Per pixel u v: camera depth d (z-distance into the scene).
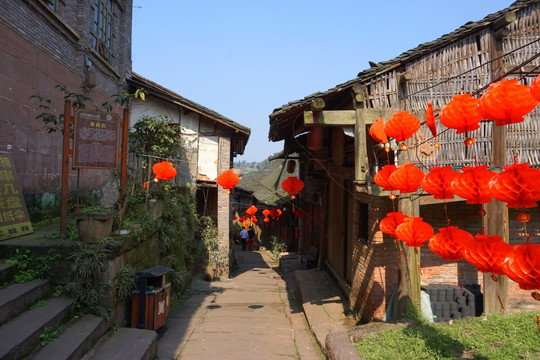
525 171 2.44
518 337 4.98
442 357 4.57
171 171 7.45
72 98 9.32
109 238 5.77
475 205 7.15
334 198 11.09
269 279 13.48
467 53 6.28
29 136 7.58
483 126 6.12
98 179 11.45
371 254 7.09
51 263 5.45
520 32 6.17
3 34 6.69
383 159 6.88
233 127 13.34
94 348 4.88
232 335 6.75
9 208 6.16
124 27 12.92
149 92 13.02
